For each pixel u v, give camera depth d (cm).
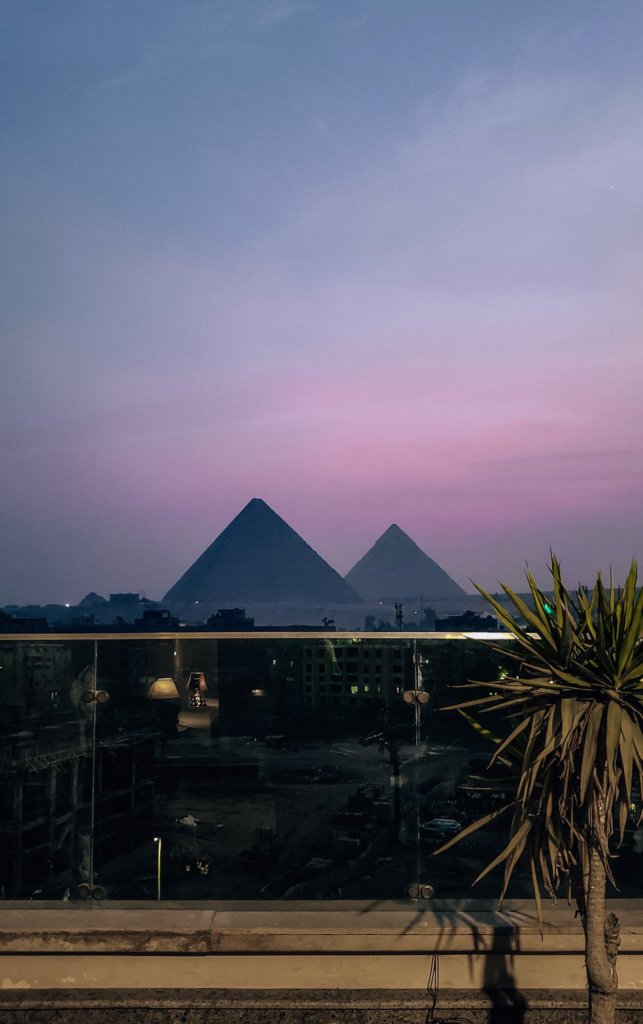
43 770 463
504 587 363
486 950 398
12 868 457
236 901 450
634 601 335
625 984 394
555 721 338
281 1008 381
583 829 348
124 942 400
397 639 459
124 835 458
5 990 401
